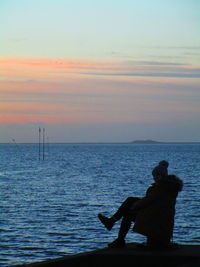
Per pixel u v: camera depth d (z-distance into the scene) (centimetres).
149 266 1002
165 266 995
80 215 3894
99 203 4725
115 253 1022
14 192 5841
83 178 8062
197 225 3331
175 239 2864
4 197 5288
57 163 13412
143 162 13725
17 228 3278
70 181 7475
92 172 9531
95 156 18900
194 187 6306
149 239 1074
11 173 9475
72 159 16225
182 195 5300
